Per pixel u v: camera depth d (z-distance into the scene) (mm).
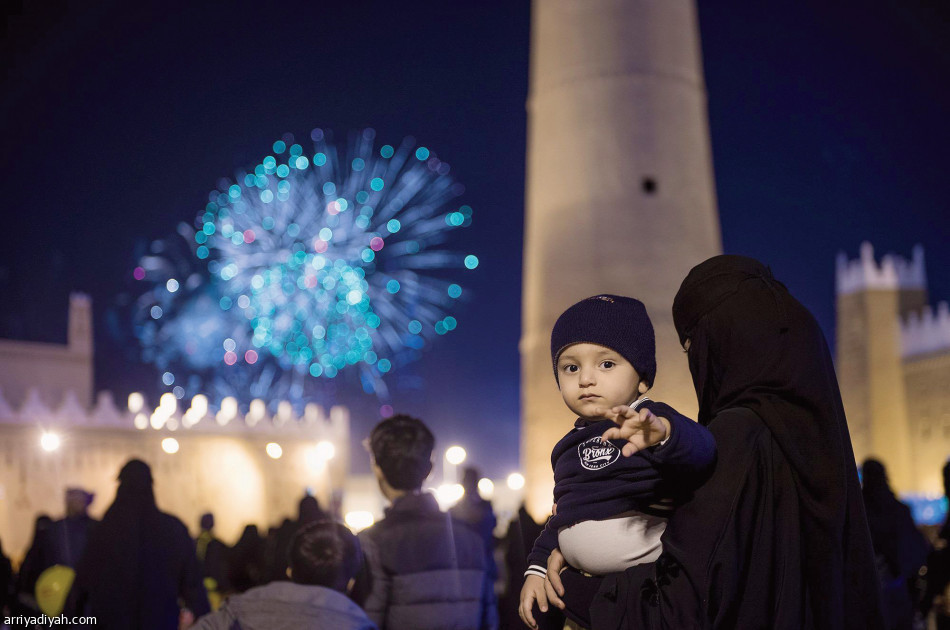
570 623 2029
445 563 3990
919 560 6301
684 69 16469
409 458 4113
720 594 1763
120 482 5363
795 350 1904
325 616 3521
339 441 26906
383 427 4184
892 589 6227
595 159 15836
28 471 21328
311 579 3625
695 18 17203
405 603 3912
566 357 1983
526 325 16953
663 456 1679
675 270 15461
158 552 5352
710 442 1746
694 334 2064
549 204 16281
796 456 1844
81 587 5145
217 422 24750
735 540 1776
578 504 1908
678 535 1798
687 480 1791
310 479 26031
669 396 12141
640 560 1877
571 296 15602
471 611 4012
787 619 1794
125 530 5234
